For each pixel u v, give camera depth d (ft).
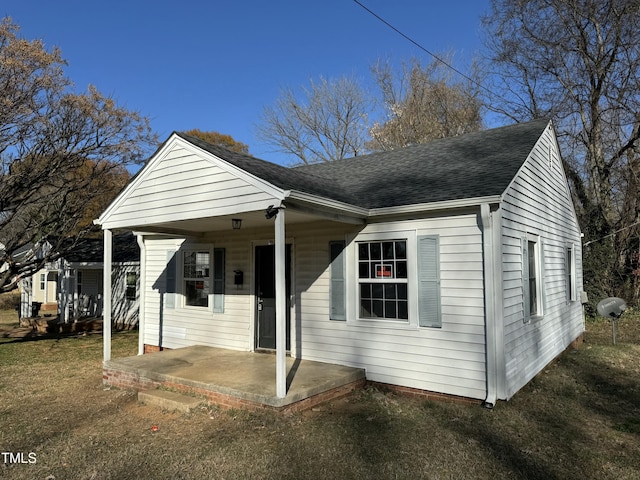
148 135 44.57
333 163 39.63
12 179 37.88
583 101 58.44
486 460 14.48
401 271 23.08
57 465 14.57
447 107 82.79
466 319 20.68
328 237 25.50
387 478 13.33
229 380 21.04
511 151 26.30
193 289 33.01
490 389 19.75
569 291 36.55
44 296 83.97
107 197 47.14
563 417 18.67
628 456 14.89
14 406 21.18
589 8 54.75
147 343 35.53
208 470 13.97
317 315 25.79
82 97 38.81
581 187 57.41
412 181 25.89
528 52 62.03
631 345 35.76
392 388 22.74
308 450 15.21
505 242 20.93
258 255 29.27
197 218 22.39
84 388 24.50
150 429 17.69
